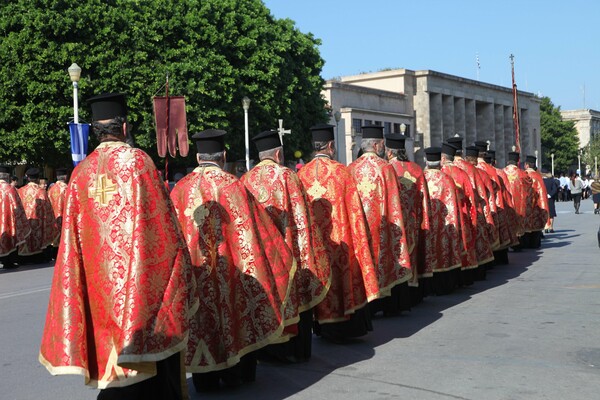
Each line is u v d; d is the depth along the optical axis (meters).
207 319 6.61
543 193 18.94
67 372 5.11
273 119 38.81
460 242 12.25
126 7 34.03
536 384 6.71
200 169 6.88
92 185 5.37
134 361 5.00
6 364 8.20
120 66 32.69
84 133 23.34
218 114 35.12
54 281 5.32
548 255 17.53
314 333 9.45
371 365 7.64
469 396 6.41
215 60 35.53
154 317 5.11
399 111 72.12
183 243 5.39
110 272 5.26
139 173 5.32
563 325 9.27
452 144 14.66
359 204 8.54
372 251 9.11
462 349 8.18
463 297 11.91
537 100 103.50
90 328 5.30
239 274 6.73
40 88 31.16
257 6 39.66
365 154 9.73
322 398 6.53
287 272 7.02
